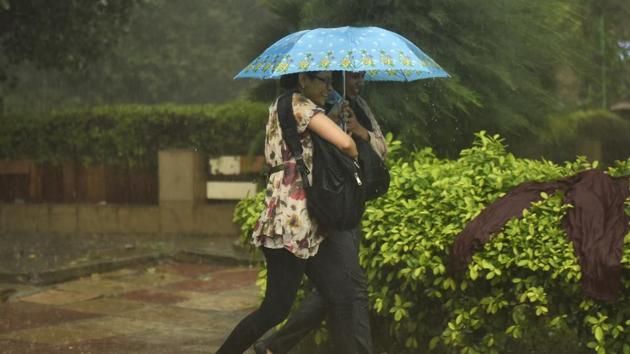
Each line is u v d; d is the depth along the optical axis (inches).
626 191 450.9
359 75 458.0
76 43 1254.9
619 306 431.5
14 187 1273.4
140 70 2581.2
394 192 506.9
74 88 2559.1
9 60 1294.3
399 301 489.7
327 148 413.7
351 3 652.7
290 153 421.1
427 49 638.5
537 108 689.6
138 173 1232.8
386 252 483.5
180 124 1208.2
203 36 2706.7
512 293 459.8
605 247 424.2
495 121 659.4
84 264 916.0
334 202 410.6
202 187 1210.0
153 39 2637.8
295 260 426.6
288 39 441.4
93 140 1236.5
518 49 663.1
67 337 641.0
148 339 637.3
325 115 420.8
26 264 924.6
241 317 719.1
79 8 1225.4
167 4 2647.6
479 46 642.2
